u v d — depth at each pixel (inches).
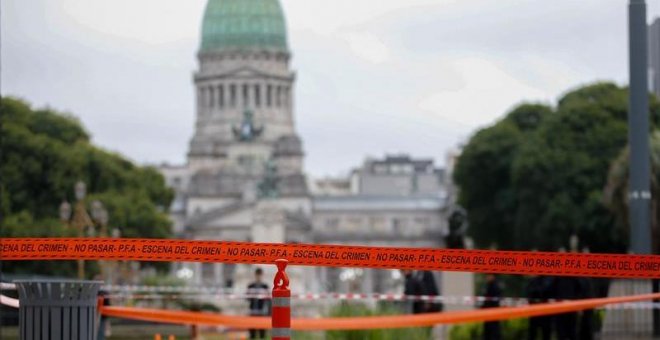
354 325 2181.3
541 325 2662.4
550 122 7647.6
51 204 7731.3
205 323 2121.1
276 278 1213.1
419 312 2746.1
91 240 1416.1
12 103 7775.6
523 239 7691.9
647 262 1425.9
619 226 5098.4
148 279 7101.4
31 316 1336.1
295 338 2645.2
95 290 1358.3
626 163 4781.0
